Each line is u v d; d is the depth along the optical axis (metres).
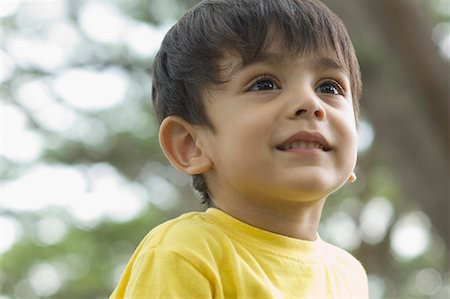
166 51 2.46
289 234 2.29
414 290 15.57
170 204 14.20
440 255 14.98
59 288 15.49
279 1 2.32
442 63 8.25
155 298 2.05
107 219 14.73
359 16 8.57
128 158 13.51
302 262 2.26
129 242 14.82
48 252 15.16
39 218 15.08
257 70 2.22
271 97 2.20
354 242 14.92
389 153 9.76
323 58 2.27
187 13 2.47
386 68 9.37
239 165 2.20
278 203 2.25
